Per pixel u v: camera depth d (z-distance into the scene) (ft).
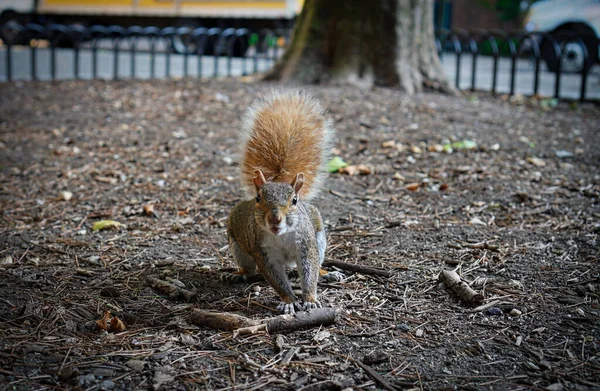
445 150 7.41
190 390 3.96
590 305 4.58
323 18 10.87
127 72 15.24
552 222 5.69
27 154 7.38
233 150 7.48
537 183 6.55
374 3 10.64
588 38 15.92
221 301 4.71
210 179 6.69
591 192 6.24
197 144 7.71
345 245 5.37
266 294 4.81
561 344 4.26
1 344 4.24
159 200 6.23
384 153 7.34
